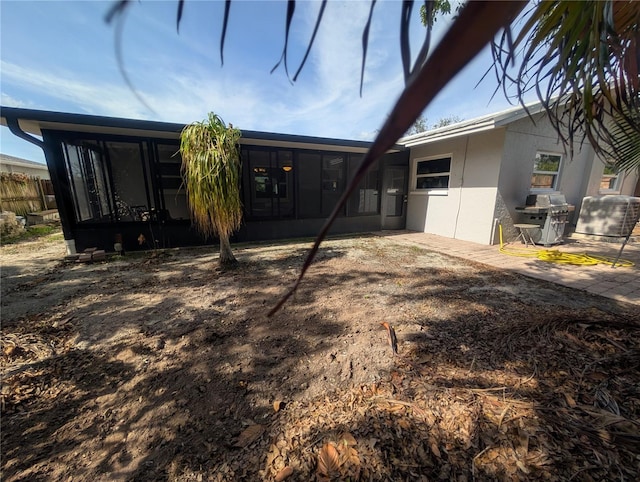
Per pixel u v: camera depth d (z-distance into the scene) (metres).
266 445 1.42
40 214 9.38
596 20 0.86
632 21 0.98
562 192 6.48
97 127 4.62
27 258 5.09
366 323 2.58
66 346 2.30
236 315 2.79
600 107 1.16
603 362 1.91
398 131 0.43
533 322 2.48
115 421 1.60
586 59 0.95
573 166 6.51
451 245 5.87
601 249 5.26
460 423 1.48
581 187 6.83
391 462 1.30
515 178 5.71
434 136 6.14
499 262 4.54
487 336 2.30
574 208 6.26
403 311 2.81
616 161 2.22
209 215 4.13
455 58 0.40
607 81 1.07
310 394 1.75
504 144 5.40
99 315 2.83
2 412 1.65
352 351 2.16
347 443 1.40
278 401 1.70
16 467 1.35
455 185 6.51
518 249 5.38
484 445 1.36
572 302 2.95
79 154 5.33
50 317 2.79
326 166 7.38
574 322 2.42
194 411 1.65
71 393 1.80
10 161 11.92
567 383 1.74
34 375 1.95
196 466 1.33
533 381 1.77
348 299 3.13
